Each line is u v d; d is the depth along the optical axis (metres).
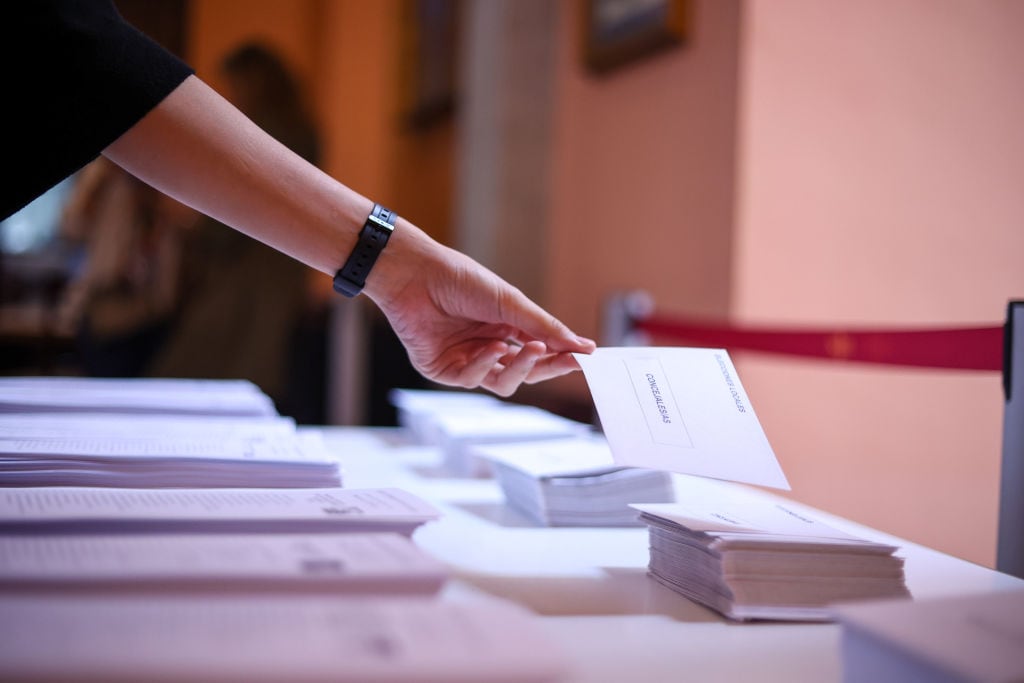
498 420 1.44
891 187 2.64
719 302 2.57
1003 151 2.41
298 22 3.65
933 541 2.37
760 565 0.64
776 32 2.56
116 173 3.39
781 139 2.56
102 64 0.80
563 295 3.46
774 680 0.51
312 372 3.68
